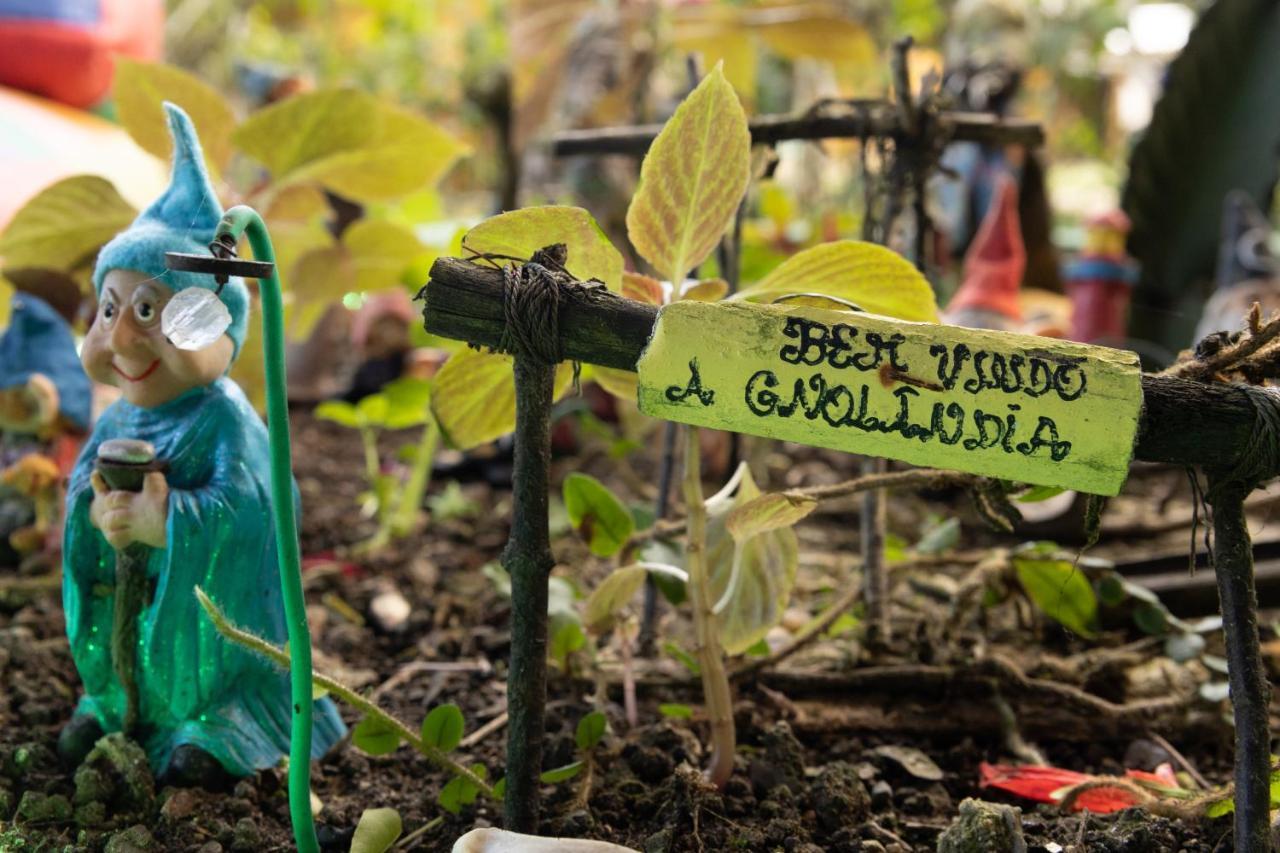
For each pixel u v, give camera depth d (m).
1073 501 0.74
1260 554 0.64
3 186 0.79
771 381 0.39
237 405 0.49
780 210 1.12
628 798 0.48
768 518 0.46
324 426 1.01
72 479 0.49
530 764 0.42
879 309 0.47
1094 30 1.94
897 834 0.47
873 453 0.39
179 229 0.47
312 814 0.45
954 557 0.59
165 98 0.64
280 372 0.40
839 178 1.69
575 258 0.43
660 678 0.55
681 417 0.39
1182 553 0.65
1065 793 0.47
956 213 1.14
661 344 0.39
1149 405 0.38
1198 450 0.38
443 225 0.95
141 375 0.47
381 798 0.48
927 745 0.53
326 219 0.93
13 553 0.67
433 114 1.90
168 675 0.48
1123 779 0.48
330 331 1.05
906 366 0.38
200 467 0.48
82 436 0.64
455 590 0.67
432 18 1.96
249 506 0.48
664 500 0.59
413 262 0.76
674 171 0.43
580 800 0.47
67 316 0.64
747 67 1.05
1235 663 0.39
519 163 1.25
